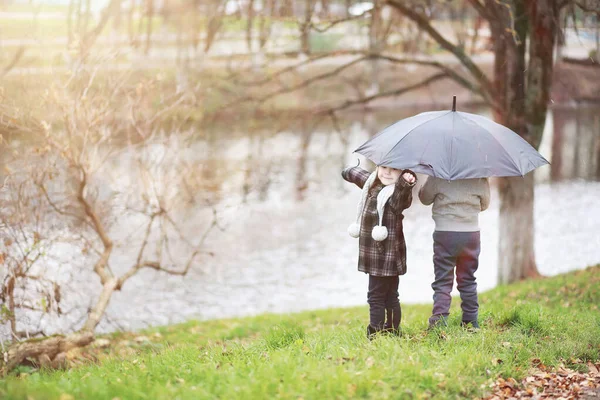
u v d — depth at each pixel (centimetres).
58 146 893
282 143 3525
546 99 1230
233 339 939
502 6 1147
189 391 419
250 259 1753
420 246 1916
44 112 906
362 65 3647
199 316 1303
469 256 567
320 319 1060
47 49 1034
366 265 539
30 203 927
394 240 532
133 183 1152
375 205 534
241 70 1571
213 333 1016
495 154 527
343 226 2148
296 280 1595
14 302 894
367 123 4184
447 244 562
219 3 1446
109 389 439
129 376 493
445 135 532
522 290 1098
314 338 566
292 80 1806
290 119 1534
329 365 457
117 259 1648
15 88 947
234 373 453
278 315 1173
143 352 818
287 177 2772
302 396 400
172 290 1484
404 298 1427
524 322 609
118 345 918
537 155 555
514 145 546
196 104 1205
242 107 1495
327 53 1378
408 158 519
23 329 969
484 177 534
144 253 1709
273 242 1936
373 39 1497
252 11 1407
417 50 1697
